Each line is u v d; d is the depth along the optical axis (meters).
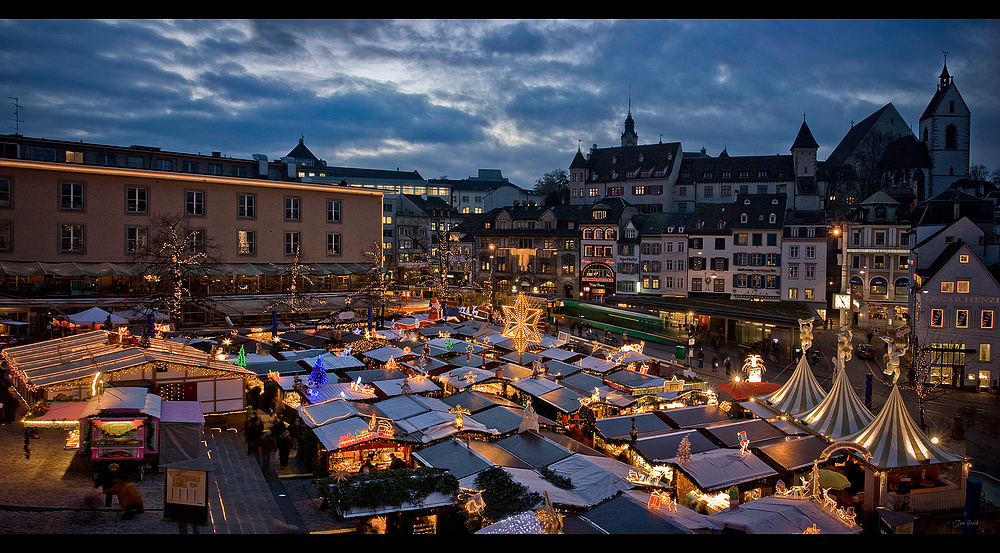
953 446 30.62
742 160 102.25
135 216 56.59
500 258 99.19
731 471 20.25
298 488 21.08
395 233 122.75
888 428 22.58
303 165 157.38
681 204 104.19
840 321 69.12
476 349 39.88
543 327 59.56
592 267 92.75
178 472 15.43
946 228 54.03
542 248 96.00
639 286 89.75
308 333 45.41
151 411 19.14
